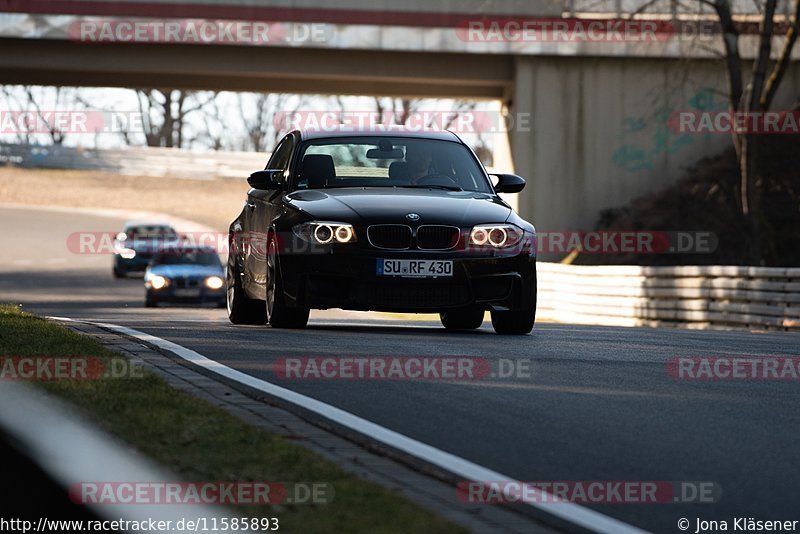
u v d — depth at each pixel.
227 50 132.75
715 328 72.25
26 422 19.30
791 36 117.62
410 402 24.77
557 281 89.88
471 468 18.72
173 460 17.34
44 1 129.88
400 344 34.34
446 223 37.47
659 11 127.81
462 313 43.72
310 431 21.23
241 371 28.12
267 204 41.34
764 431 22.61
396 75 135.75
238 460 17.47
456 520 15.68
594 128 139.12
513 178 42.81
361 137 42.50
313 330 39.19
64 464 16.92
